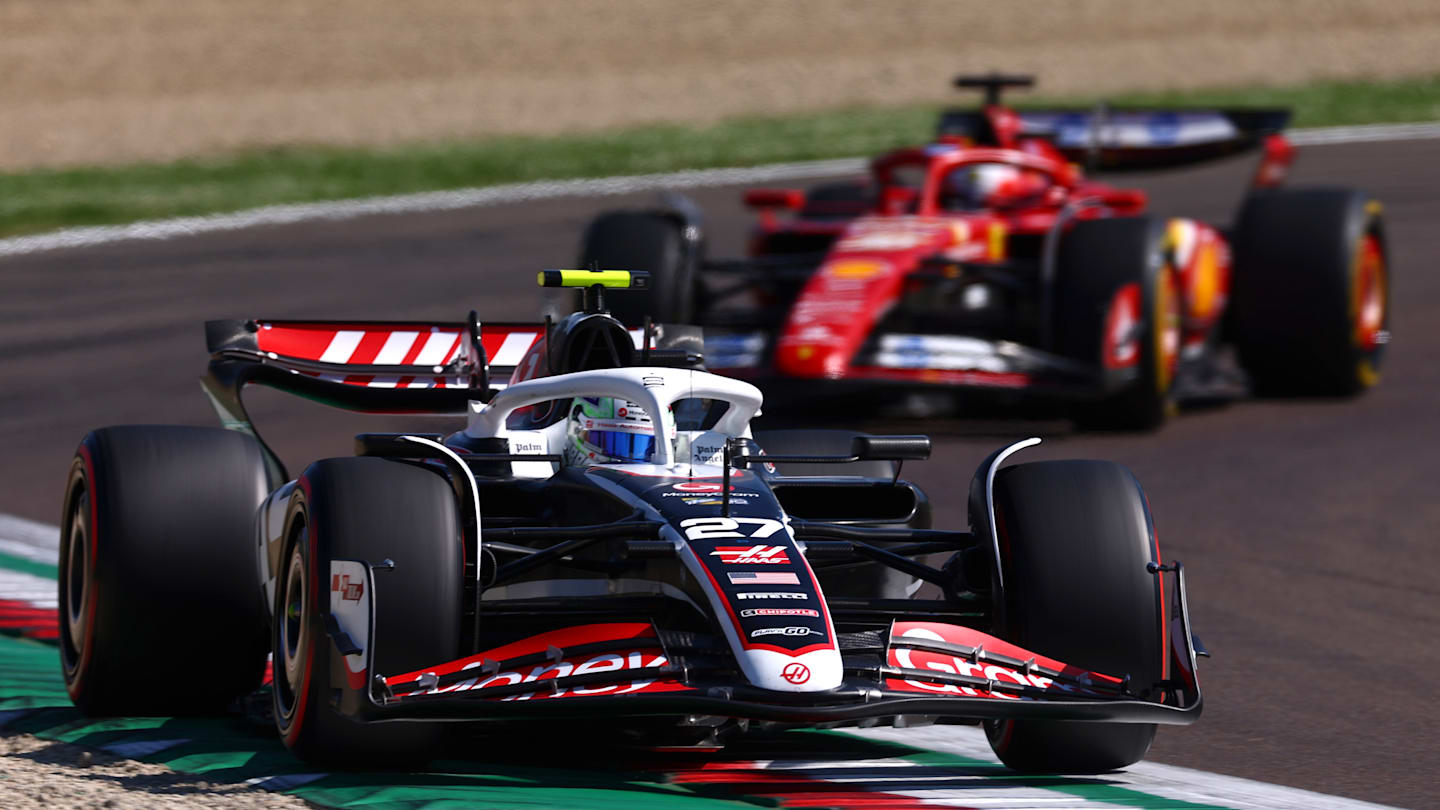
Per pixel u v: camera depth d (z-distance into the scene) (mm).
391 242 73000
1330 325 46625
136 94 110188
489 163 90688
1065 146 54188
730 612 16922
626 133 99438
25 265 68812
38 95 109250
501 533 17891
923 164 46562
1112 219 42281
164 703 21422
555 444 21812
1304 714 22828
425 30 132375
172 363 53094
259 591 21406
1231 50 126562
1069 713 17047
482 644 18375
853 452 19734
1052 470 18938
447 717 16266
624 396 20359
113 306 61594
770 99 111688
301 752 17844
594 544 19609
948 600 19000
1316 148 90688
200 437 21766
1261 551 32812
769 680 16266
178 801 16766
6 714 21625
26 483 40188
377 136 99438
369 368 26297
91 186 84500
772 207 48812
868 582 21641
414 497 17438
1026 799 18047
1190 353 46375
